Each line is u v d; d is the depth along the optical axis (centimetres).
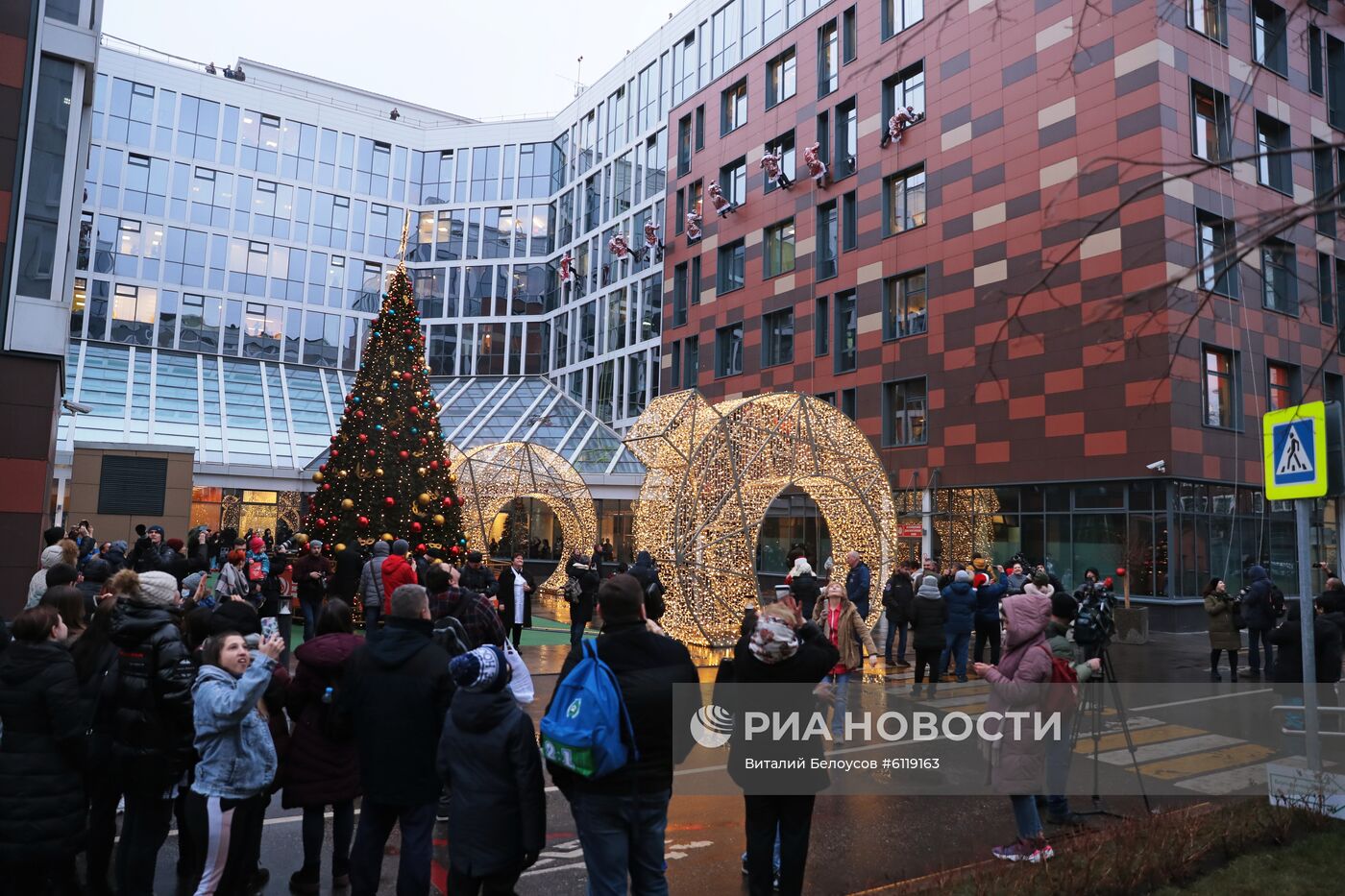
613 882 420
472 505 2902
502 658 443
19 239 1427
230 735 496
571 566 1648
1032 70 2834
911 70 3312
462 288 5659
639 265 4816
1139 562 2472
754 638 498
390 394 1920
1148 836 595
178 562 1206
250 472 3778
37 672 482
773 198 3912
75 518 2295
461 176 5766
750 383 3953
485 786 434
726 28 4334
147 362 4494
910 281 3269
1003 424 2839
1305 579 725
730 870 608
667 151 4656
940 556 3028
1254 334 2600
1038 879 529
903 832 684
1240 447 2562
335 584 1532
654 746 432
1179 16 2544
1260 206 2634
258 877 568
